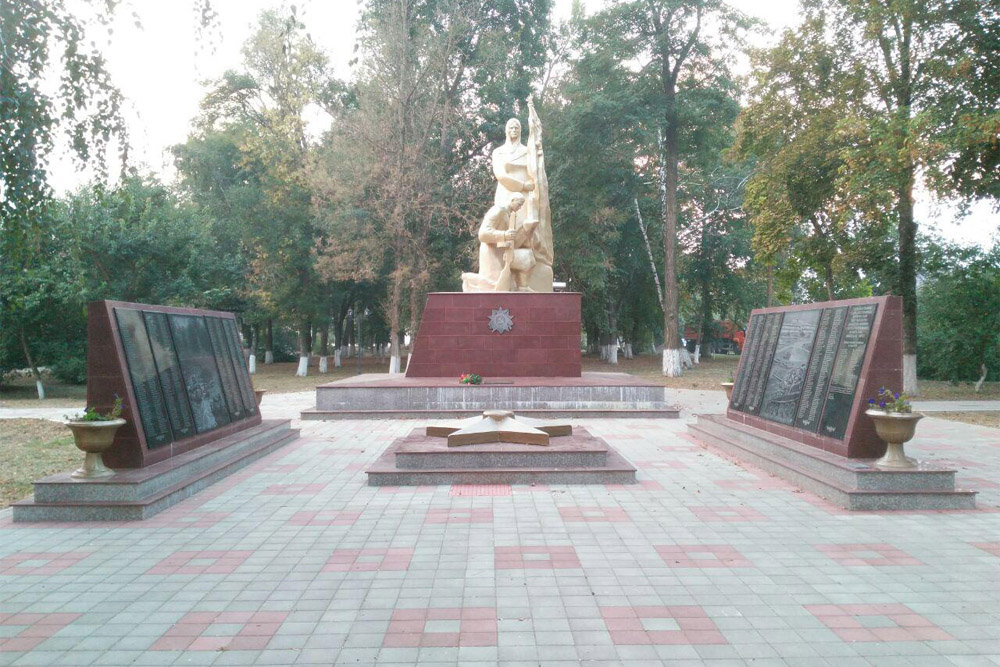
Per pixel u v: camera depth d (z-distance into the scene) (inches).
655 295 1440.7
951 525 239.5
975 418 561.6
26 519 250.2
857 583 184.7
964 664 139.5
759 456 341.1
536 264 673.6
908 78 671.1
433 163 1034.1
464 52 1040.8
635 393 547.5
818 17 706.8
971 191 598.2
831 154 658.8
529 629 155.9
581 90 1028.5
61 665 140.5
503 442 329.4
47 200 235.3
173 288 922.7
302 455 383.9
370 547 217.2
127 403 277.0
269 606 170.2
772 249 781.3
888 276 763.4
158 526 243.0
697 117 981.8
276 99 1171.3
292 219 1153.4
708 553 209.8
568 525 240.2
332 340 2758.4
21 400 850.1
